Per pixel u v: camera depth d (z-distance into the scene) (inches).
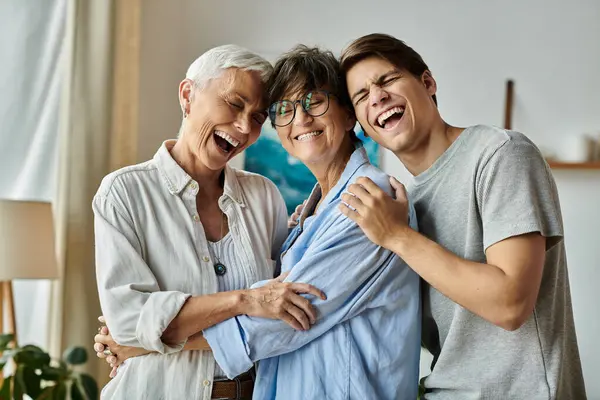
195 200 62.7
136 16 131.1
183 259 59.9
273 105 61.1
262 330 55.1
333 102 60.3
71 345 122.4
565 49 143.1
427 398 57.8
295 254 59.8
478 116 142.0
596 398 138.7
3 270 105.6
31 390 101.7
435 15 142.6
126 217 59.4
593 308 140.5
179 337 56.1
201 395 58.2
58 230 124.3
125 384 58.6
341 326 56.7
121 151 128.6
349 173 60.8
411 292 58.3
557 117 142.6
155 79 135.8
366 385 54.9
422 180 59.5
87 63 127.0
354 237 57.0
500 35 143.0
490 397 53.7
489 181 52.6
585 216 141.0
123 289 56.6
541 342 53.3
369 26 141.5
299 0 140.3
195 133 61.9
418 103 57.6
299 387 56.1
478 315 53.9
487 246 51.8
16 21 125.0
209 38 137.9
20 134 124.2
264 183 69.7
